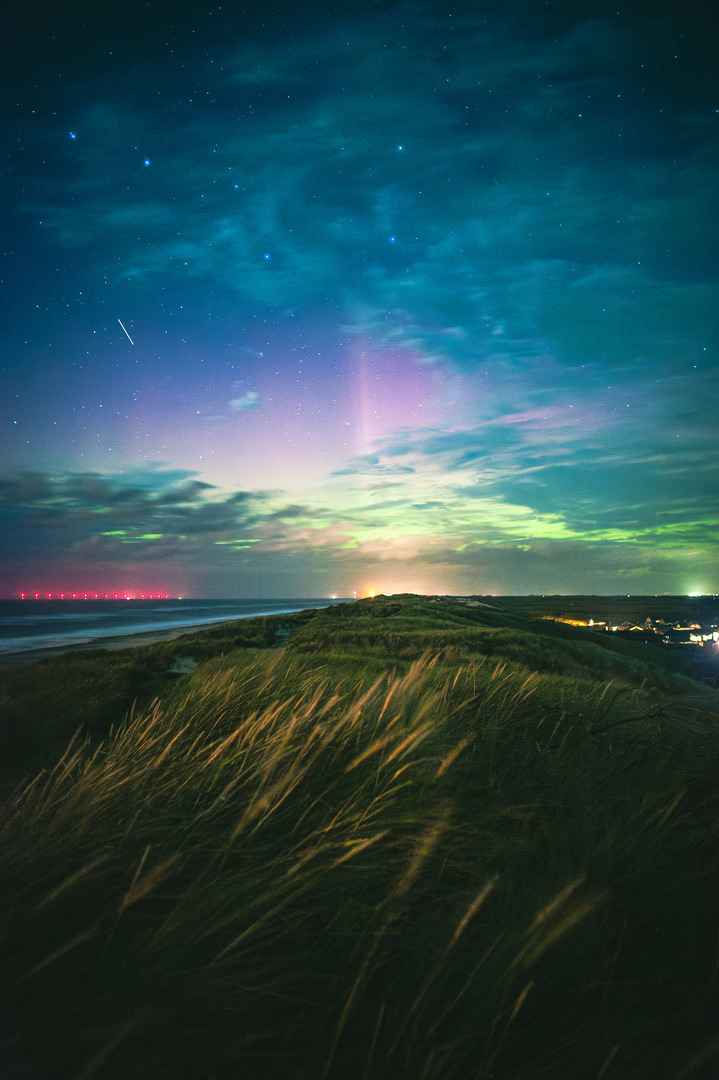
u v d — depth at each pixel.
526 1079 1.59
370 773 3.07
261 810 2.64
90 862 2.18
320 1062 1.60
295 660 7.28
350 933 1.99
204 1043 1.61
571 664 19.73
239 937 1.83
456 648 12.95
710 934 2.08
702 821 2.80
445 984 1.82
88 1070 1.50
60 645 45.91
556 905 1.87
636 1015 1.79
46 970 1.72
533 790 3.00
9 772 4.21
